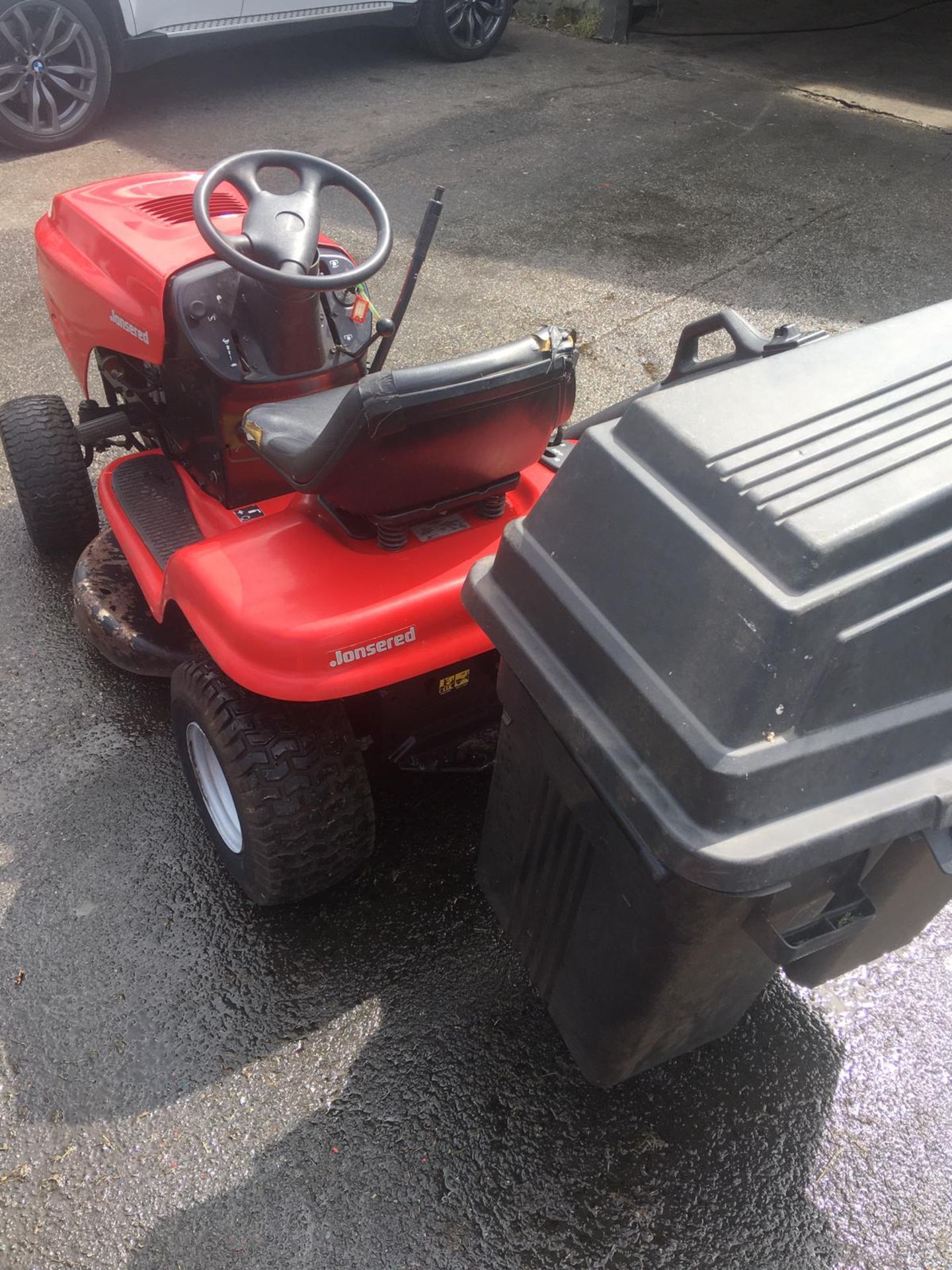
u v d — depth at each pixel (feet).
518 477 6.35
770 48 27.40
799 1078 6.18
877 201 18.21
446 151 19.72
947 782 3.86
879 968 6.81
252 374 7.36
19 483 9.38
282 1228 5.46
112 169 18.52
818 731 3.59
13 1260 5.33
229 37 20.42
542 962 5.58
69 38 18.40
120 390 9.33
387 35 26.66
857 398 4.07
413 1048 6.29
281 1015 6.46
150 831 7.63
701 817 3.60
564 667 4.30
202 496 8.27
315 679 5.63
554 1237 5.44
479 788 8.02
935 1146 5.87
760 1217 5.55
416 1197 5.59
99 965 6.72
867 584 3.48
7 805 7.80
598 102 22.57
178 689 6.44
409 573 5.98
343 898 7.17
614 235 16.70
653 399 4.16
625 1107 6.01
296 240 6.85
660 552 3.89
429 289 15.01
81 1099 6.01
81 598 8.62
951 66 26.50
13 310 14.32
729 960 4.66
